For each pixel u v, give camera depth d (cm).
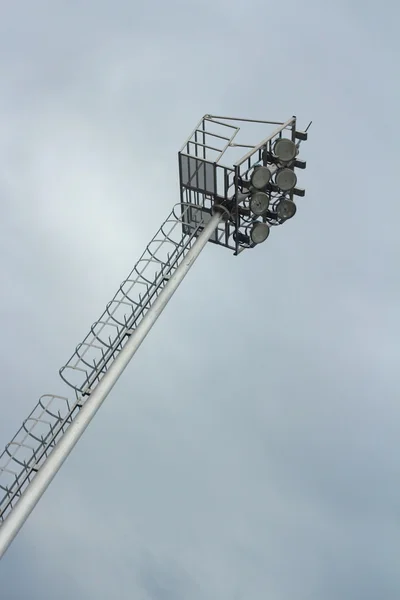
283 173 3052
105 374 2484
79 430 2375
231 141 3034
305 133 3102
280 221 3133
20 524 2220
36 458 2350
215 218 2967
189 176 3020
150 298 2684
